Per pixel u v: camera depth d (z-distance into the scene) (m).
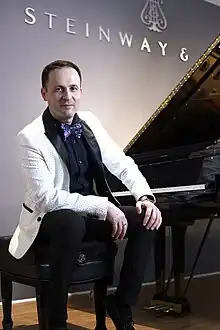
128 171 1.90
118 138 3.54
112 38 3.54
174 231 2.61
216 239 4.07
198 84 2.42
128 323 1.65
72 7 3.32
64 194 1.62
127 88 3.62
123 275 1.68
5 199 2.93
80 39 3.35
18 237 1.77
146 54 3.76
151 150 2.88
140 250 1.67
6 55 2.97
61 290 1.54
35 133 1.74
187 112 2.58
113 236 1.64
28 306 2.82
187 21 4.08
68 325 2.25
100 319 1.87
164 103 2.52
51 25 3.20
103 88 3.46
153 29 3.82
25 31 3.06
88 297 3.07
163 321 2.32
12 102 2.98
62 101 1.75
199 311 2.54
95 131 1.93
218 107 2.57
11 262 1.86
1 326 2.23
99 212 1.62
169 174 2.60
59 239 1.53
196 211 2.26
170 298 2.57
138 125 3.67
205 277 3.82
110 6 3.54
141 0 3.76
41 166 1.67
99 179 1.82
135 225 1.67
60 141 1.75
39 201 1.62
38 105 3.10
